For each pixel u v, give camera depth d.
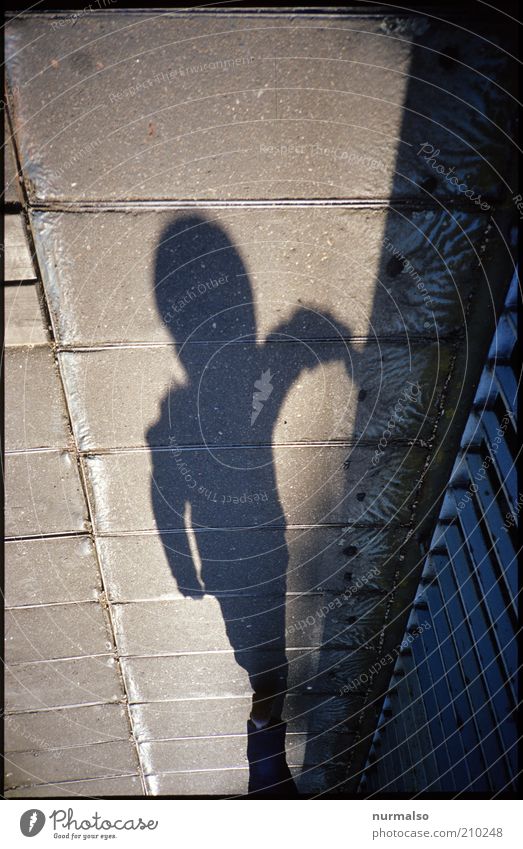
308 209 2.02
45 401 2.30
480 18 1.78
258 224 2.04
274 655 3.09
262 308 2.18
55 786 3.53
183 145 1.92
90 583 2.77
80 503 2.54
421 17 1.78
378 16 1.78
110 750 3.45
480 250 2.07
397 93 1.87
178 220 2.02
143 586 2.79
